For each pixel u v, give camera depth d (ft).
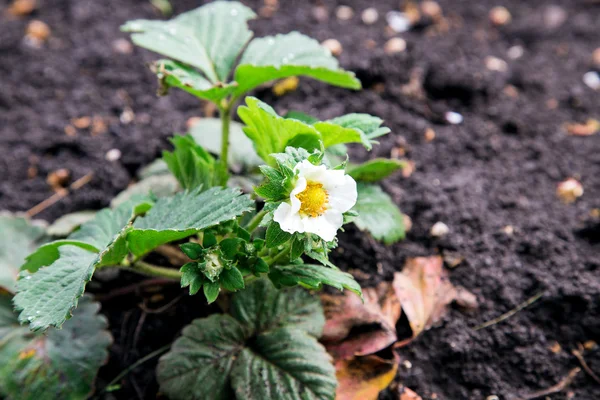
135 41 1.46
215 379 1.40
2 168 1.76
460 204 1.66
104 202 1.70
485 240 1.61
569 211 1.68
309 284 1.27
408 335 1.52
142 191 1.60
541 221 1.65
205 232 1.26
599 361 1.49
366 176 1.51
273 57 1.50
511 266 1.59
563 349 1.51
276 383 1.38
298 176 1.19
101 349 1.46
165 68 1.41
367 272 1.56
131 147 1.77
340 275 1.30
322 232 1.18
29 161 1.78
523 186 1.72
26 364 1.43
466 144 1.79
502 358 1.50
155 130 1.80
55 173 1.74
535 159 1.78
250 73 1.41
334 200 1.20
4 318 1.48
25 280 1.28
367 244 1.58
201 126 1.67
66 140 1.80
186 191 1.34
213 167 1.45
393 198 1.67
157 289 1.55
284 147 1.34
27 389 1.42
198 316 1.52
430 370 1.49
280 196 1.20
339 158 1.70
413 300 1.53
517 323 1.53
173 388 1.39
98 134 1.81
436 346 1.51
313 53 1.50
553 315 1.54
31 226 1.59
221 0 1.59
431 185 1.70
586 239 1.63
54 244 1.32
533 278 1.57
